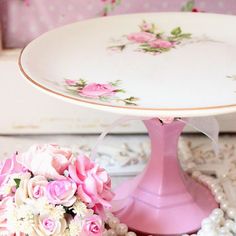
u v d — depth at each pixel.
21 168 0.76
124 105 0.69
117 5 1.16
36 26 1.17
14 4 1.15
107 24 1.00
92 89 0.75
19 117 1.16
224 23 0.99
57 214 0.70
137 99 0.71
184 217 0.92
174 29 0.99
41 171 0.74
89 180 0.74
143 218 0.92
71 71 0.81
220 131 1.17
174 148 0.92
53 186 0.71
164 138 0.89
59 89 0.73
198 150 1.13
